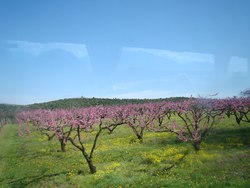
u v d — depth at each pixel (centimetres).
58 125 3462
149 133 4834
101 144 4228
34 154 4100
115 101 11831
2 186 2662
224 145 3156
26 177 2853
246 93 4931
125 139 4450
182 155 2822
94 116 3684
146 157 2923
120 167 2677
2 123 11031
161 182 2044
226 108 4400
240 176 2002
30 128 8319
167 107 5419
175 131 3388
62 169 2939
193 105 3584
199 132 3597
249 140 3294
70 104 12325
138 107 6656
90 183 2322
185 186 1900
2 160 3906
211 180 1977
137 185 2069
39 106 13325
